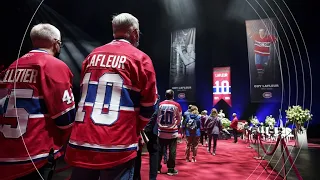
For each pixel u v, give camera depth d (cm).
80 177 159
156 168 398
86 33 1645
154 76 168
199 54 2062
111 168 154
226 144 1255
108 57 166
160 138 531
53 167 183
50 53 195
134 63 163
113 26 183
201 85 2061
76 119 162
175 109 527
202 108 2055
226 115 1994
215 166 652
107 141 151
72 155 156
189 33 1689
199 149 1039
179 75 1688
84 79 168
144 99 164
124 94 158
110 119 154
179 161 733
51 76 174
